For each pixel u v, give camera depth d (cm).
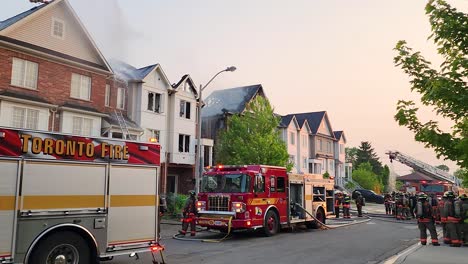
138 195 807
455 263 882
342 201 2420
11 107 1984
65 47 2262
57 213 675
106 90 2566
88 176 728
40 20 2150
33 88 2091
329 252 1112
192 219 1439
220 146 3116
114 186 767
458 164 546
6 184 623
